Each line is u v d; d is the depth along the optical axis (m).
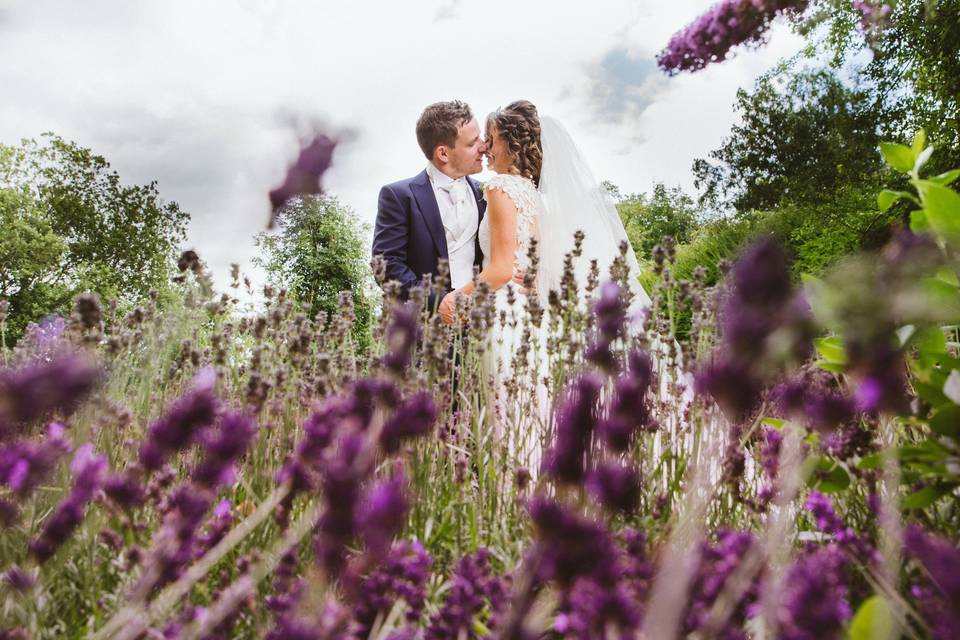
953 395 1.05
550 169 4.11
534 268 2.04
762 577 0.77
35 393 0.65
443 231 4.20
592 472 0.73
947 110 13.71
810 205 18.14
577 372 1.47
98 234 30.55
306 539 1.16
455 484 1.57
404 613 0.87
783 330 0.54
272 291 1.94
